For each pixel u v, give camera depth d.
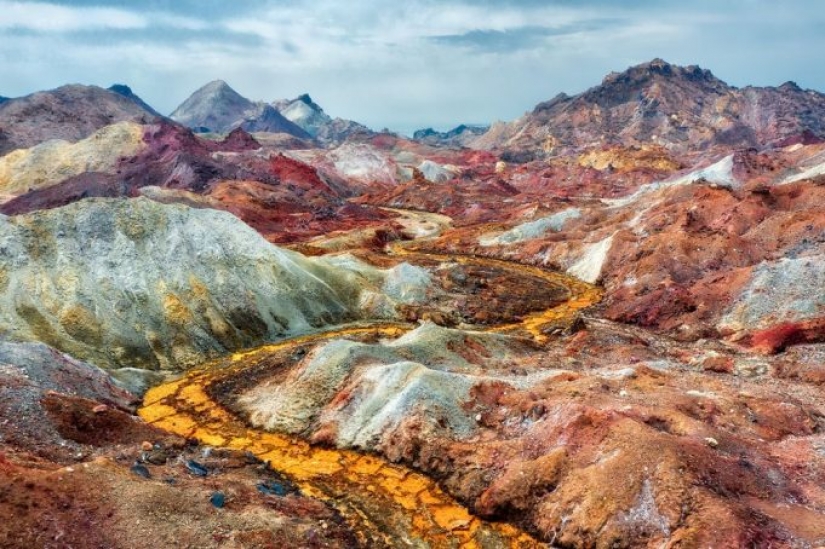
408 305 74.25
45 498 25.86
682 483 29.03
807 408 39.94
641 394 40.84
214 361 56.91
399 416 40.25
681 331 64.12
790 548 25.25
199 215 71.19
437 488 35.62
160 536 25.97
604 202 141.88
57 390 41.41
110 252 62.03
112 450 35.00
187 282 62.56
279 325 65.06
